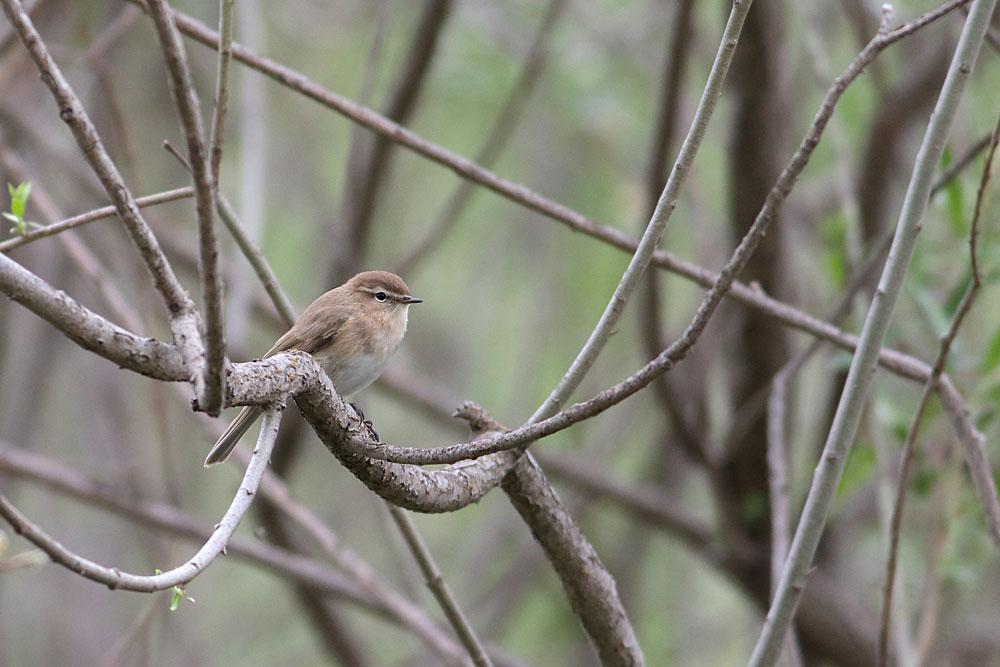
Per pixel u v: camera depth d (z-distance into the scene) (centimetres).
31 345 1541
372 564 1766
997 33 848
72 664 1631
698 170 1368
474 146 1633
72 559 392
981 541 980
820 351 1359
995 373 912
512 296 1783
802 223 1486
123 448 1480
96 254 1405
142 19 1395
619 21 1484
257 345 1808
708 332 1312
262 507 1263
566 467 1339
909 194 590
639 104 1491
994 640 1253
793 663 788
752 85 1055
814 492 592
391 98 1160
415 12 1516
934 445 983
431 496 551
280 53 1659
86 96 1382
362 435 524
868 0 1193
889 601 709
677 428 1244
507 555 1841
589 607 631
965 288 885
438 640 1017
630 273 571
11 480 1634
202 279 420
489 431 595
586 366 581
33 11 930
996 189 974
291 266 1806
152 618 1109
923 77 1175
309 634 1991
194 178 407
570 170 1638
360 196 1200
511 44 1452
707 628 1759
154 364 453
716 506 1288
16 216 529
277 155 1648
